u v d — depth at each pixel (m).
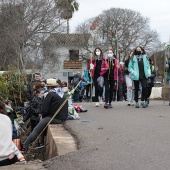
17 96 14.90
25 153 9.57
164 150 7.00
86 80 20.48
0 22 37.41
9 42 35.88
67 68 54.41
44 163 6.64
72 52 56.97
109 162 6.35
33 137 9.91
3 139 6.52
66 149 7.29
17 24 36.81
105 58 13.37
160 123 9.94
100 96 14.82
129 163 6.25
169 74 15.34
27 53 38.28
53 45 40.44
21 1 37.94
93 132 8.77
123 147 7.30
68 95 10.56
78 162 6.44
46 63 41.66
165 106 14.33
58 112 10.09
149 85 14.75
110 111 12.73
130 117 11.15
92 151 7.06
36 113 11.62
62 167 6.27
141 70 13.46
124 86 21.09
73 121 10.48
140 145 7.43
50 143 8.66
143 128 9.20
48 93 10.14
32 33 37.88
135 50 13.56
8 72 15.41
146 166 6.05
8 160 6.56
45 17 38.59
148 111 12.62
